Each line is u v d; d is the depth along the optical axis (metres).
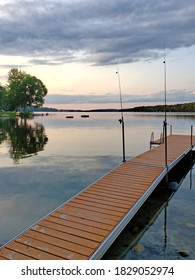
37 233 4.98
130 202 6.48
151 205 7.91
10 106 79.25
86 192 7.24
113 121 56.28
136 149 18.53
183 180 10.94
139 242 5.59
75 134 29.16
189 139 18.00
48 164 13.56
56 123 50.19
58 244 4.58
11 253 4.33
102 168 12.70
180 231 6.12
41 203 7.97
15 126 41.50
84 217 5.67
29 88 72.81
